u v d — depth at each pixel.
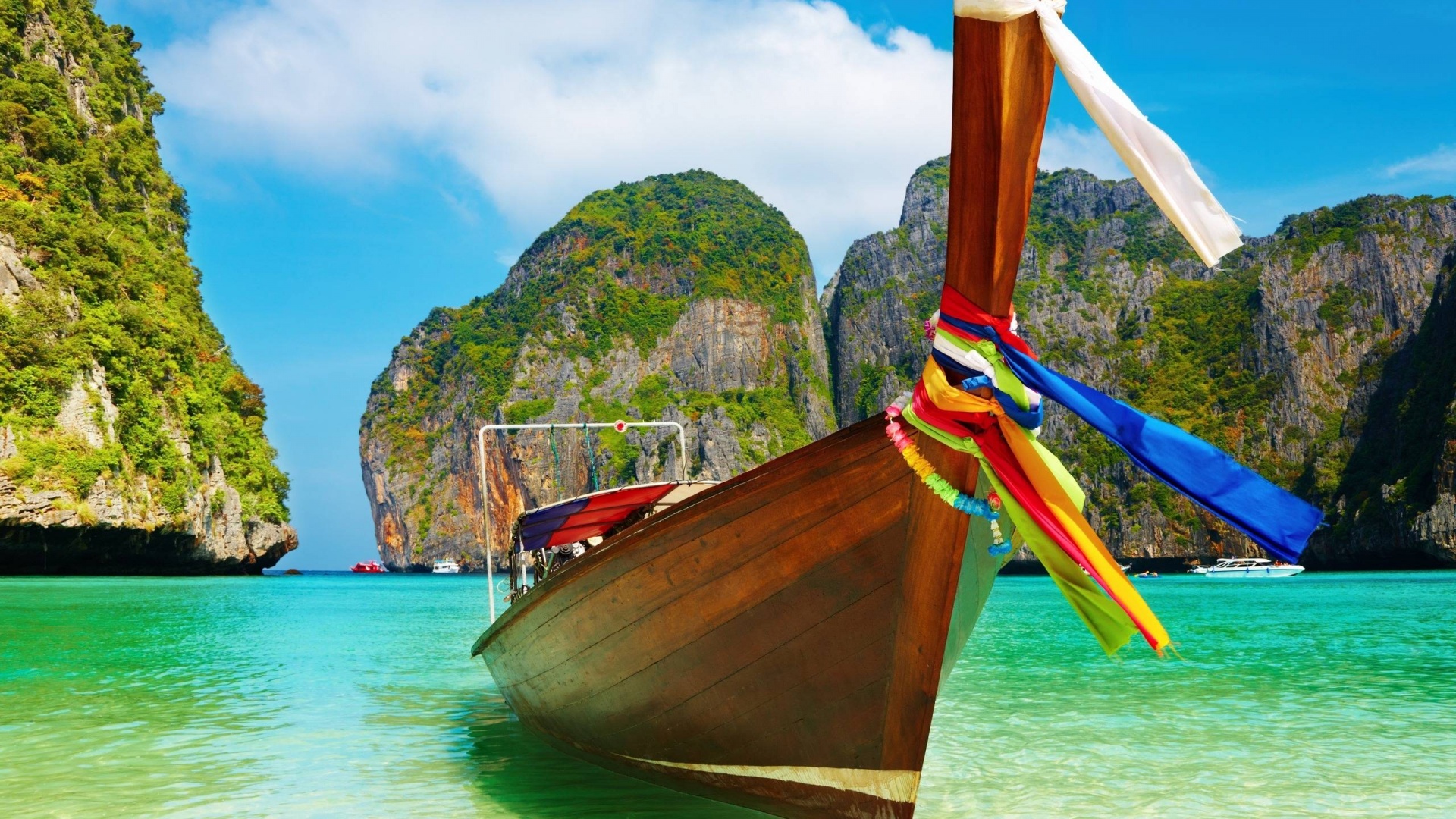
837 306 158.50
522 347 144.62
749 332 145.62
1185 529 95.44
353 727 8.69
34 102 64.81
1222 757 7.24
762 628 5.00
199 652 15.47
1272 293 110.19
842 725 5.04
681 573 5.08
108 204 71.06
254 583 56.19
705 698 5.35
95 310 57.09
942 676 6.16
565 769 6.94
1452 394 77.25
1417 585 44.34
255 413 78.38
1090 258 137.12
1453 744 7.66
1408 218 110.38
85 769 6.98
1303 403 101.50
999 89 3.40
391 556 149.12
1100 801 6.04
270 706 9.90
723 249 155.25
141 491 54.06
